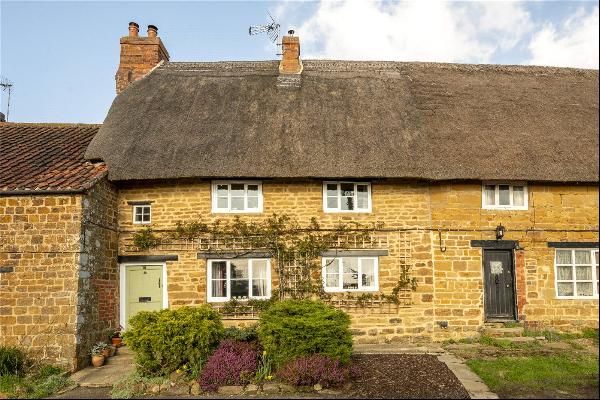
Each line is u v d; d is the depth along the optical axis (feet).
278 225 39.22
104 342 36.04
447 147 39.81
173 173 37.32
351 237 39.40
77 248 32.78
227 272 39.19
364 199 40.24
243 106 43.86
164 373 29.78
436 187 40.01
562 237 40.24
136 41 52.70
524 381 27.66
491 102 45.68
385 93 45.68
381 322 38.68
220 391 27.27
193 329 30.32
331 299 38.75
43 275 32.65
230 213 39.42
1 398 26.73
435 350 35.53
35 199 33.24
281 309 30.76
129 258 39.14
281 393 26.84
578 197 40.63
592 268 40.42
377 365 31.63
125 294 39.19
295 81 46.98
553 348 35.17
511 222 39.96
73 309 32.37
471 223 39.73
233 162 37.83
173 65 53.52
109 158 38.01
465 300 39.01
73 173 36.35
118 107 44.19
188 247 39.22
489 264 40.14
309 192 39.65
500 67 54.70
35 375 30.63
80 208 33.14
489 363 31.42
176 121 41.93
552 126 42.83
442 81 49.16
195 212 39.37
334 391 26.96
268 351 29.86
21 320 32.32
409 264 39.19
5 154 40.45
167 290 38.86
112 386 29.32
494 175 38.04
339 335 29.63
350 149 39.06
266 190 39.65
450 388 26.81
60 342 32.09
